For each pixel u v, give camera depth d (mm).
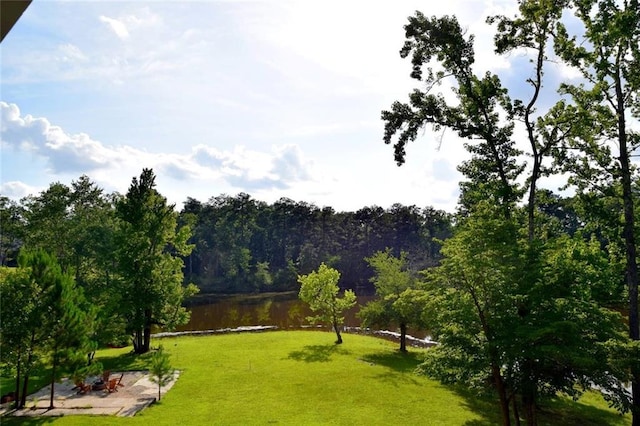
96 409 16438
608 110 15242
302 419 15875
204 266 80625
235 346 29562
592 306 11945
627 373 11453
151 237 28219
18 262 15914
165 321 28547
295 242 84938
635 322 14969
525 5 15422
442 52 16438
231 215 82500
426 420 15906
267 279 71000
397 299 27594
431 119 17062
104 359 26266
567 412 17141
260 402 17781
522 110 16078
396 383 20406
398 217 82688
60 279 15891
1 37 2176
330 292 30594
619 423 16094
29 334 15438
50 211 32688
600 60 15109
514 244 12773
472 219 13688
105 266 29234
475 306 12477
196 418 15789
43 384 20125
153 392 19094
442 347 12922
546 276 12383
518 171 16594
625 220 15430
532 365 12016
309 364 24062
